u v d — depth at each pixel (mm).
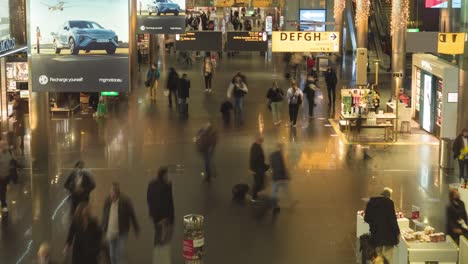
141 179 19172
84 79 14688
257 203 17062
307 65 38438
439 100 24250
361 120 24469
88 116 28203
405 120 25594
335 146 23234
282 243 14461
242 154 22031
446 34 21781
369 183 18859
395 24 31359
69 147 22875
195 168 20344
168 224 13344
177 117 28047
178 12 31844
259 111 29344
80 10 14547
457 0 23812
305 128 26109
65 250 12992
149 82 32156
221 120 27469
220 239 14648
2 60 24562
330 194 17828
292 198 17484
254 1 47969
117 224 12953
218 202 17188
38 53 14625
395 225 12398
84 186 15359
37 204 17000
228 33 39219
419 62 26484
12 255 13750
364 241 12695
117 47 14625
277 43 30078
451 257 12422
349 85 36719
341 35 46750
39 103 19094
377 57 44500
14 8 25141
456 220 13922
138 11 31828
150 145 23203
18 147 22500
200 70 42156
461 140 19016
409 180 19156
